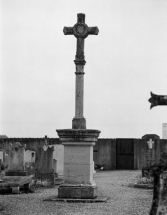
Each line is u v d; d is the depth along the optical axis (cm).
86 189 1566
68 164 1590
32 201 1562
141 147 3616
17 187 1833
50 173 2173
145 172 2477
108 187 2120
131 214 1277
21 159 2183
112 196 1719
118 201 1562
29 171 2567
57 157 2738
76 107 1628
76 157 1586
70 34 1655
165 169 830
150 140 3425
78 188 1570
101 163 3616
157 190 831
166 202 824
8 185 1834
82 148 1584
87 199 1548
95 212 1313
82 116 1622
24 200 1593
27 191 1897
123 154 3628
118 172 3312
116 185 2231
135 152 3612
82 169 1582
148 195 1762
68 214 1277
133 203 1511
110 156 3616
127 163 3622
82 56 1628
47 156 2186
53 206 1435
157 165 835
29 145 3512
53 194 1803
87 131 1570
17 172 2167
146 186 2066
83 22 1667
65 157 1594
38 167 2262
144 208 1391
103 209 1371
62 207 1413
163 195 827
